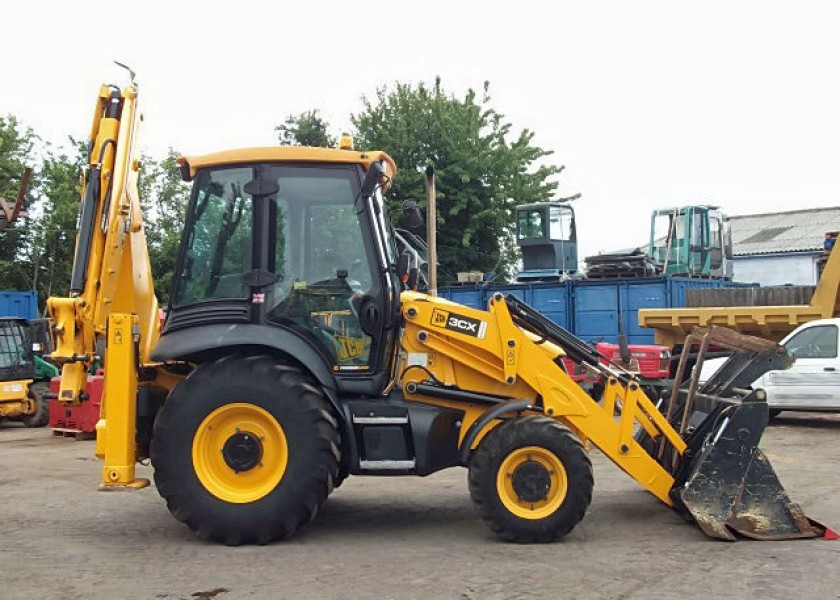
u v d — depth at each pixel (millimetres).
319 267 6820
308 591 5359
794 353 14062
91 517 7691
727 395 7168
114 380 6605
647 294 19391
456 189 33094
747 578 5551
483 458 6492
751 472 6688
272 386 6441
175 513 6469
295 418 6426
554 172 34750
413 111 33781
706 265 24391
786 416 16016
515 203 33188
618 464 6891
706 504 6598
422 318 6918
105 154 6867
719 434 6680
